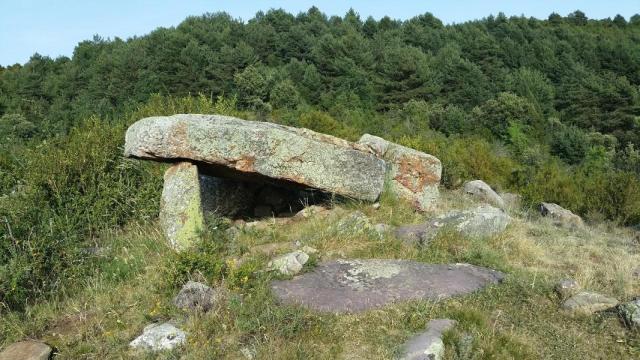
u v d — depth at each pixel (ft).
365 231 20.90
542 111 147.43
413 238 21.06
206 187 23.26
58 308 16.96
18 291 17.08
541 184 40.40
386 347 13.48
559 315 15.78
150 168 26.21
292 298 15.66
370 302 15.57
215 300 15.17
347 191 22.84
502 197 38.14
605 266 20.21
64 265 19.01
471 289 16.74
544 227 26.23
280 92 127.65
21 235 19.33
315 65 167.73
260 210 24.63
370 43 195.62
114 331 14.89
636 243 25.49
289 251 19.25
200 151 20.10
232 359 13.26
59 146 28.12
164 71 145.59
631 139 132.16
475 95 147.54
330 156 22.31
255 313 14.70
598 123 141.90
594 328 15.08
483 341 13.58
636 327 14.79
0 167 29.27
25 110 101.96
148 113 30.55
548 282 17.74
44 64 181.57
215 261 16.89
